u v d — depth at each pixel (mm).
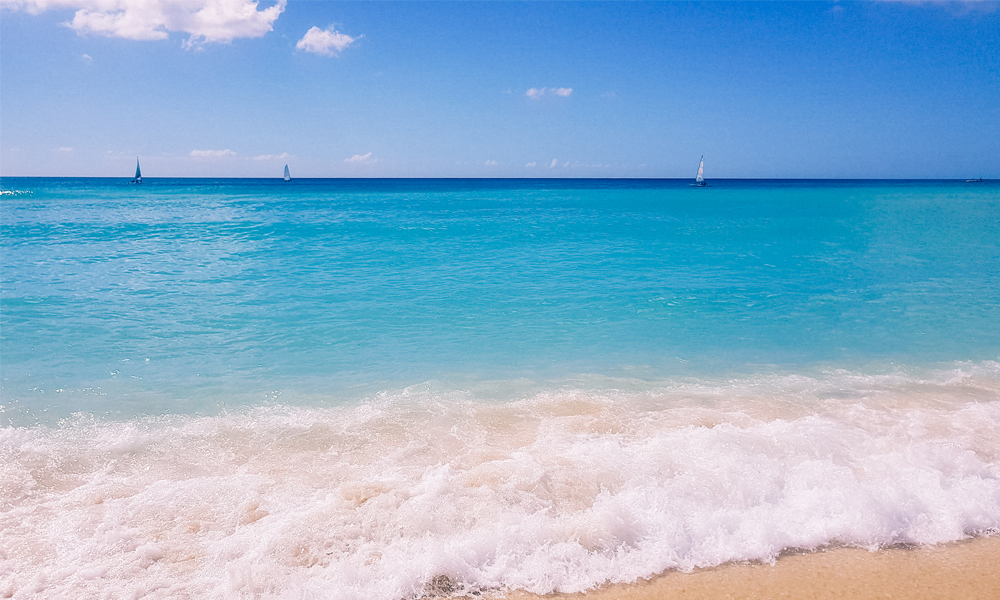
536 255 18750
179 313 10805
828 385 7121
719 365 7957
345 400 6609
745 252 19406
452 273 15336
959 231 25516
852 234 24656
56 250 19219
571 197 68312
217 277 14516
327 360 8156
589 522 3980
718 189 103062
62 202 51188
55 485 4543
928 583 3613
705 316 10742
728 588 3561
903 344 8914
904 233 24906
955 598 3480
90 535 3846
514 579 3574
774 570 3729
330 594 3344
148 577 3447
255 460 5059
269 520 4051
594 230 27000
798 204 48719
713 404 6465
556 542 3836
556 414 6156
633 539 3910
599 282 14125
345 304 11680
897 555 3883
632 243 21984
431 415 6137
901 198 58219
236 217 34000
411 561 3602
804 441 5156
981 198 57625
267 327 9891
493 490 4332
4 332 9359
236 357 8258
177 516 4094
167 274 14867
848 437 5297
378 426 5828
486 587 3527
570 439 5422
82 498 4336
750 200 56625
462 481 4473
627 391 6930
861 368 7797
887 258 17844
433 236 24266
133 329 9680
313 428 5770
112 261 16922
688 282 14141
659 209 43594
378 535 3834
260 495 4410
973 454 4891
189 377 7391
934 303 11750
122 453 5172
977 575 3682
